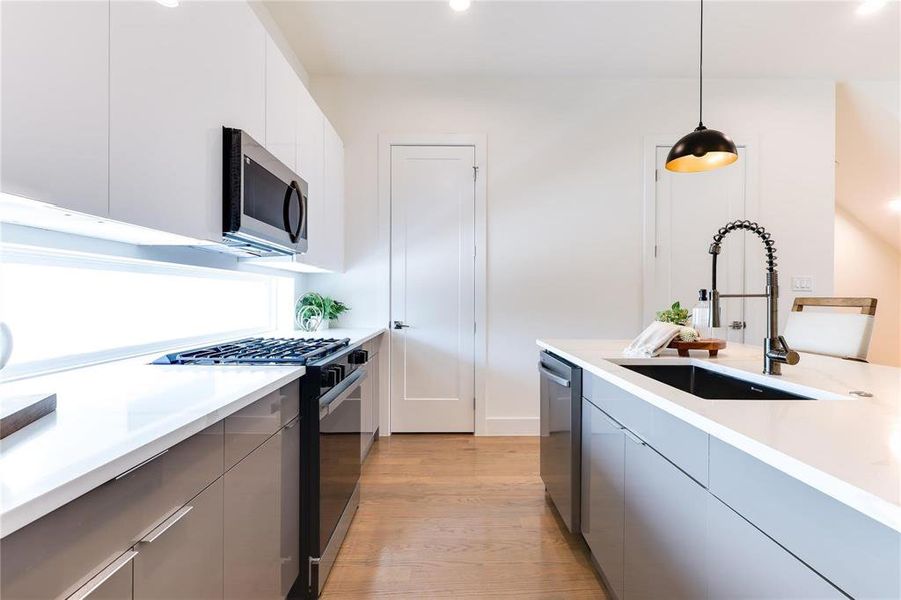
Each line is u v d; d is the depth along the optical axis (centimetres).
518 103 345
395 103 343
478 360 346
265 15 258
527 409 347
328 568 167
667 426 112
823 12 265
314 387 154
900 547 51
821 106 349
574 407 187
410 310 347
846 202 454
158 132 114
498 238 347
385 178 344
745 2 255
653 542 120
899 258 475
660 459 116
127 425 83
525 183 346
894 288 475
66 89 86
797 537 68
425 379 347
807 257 349
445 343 347
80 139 90
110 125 98
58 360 136
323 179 275
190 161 129
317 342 210
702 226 349
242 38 162
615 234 348
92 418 87
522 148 346
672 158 204
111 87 98
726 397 156
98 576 65
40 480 57
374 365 313
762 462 76
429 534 202
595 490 168
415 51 307
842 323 194
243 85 163
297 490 153
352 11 263
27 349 127
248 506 115
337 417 180
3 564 51
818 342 202
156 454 76
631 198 347
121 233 122
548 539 198
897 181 407
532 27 280
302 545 155
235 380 126
